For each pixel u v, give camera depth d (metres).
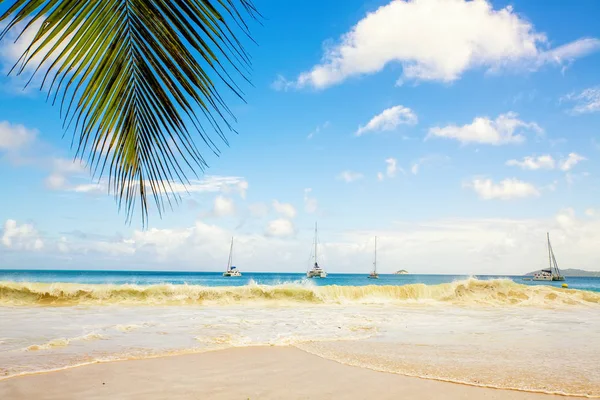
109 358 5.93
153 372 5.26
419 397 4.38
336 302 15.49
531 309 14.13
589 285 73.88
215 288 15.13
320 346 7.09
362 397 4.36
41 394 4.34
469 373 5.35
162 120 1.29
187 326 9.14
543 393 4.55
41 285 13.71
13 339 7.20
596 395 4.50
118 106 1.29
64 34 1.06
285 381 4.94
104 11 1.13
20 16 0.95
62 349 6.46
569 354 6.53
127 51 1.23
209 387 4.66
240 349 6.76
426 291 16.78
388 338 7.95
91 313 11.12
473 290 17.05
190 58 1.17
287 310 12.95
